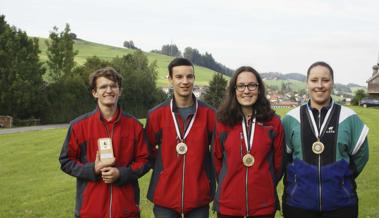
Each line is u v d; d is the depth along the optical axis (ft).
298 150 18.97
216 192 19.63
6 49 186.50
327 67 18.92
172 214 20.12
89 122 19.21
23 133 101.40
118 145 18.95
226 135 19.48
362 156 18.80
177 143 20.04
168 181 19.90
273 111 19.58
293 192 18.90
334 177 18.25
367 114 122.62
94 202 18.61
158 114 20.57
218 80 202.39
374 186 37.09
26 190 40.45
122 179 18.57
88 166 18.53
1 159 59.72
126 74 238.07
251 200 18.70
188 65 20.18
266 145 19.06
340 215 18.48
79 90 209.67
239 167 18.99
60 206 34.24
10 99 181.88
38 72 194.29
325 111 18.88
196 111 20.38
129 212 18.92
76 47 511.40
